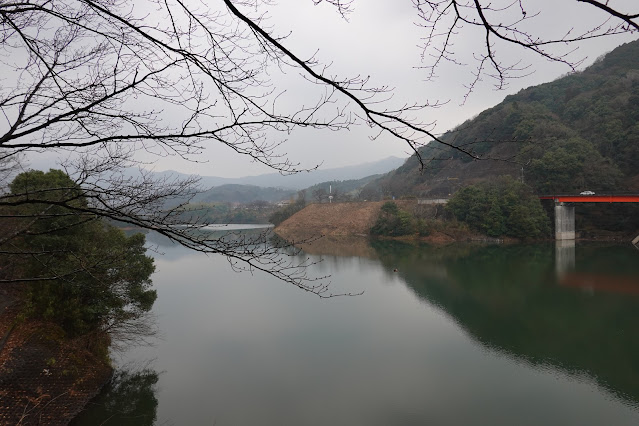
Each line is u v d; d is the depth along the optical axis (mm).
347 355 16375
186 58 2463
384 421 11500
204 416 11875
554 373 14531
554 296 24922
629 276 29734
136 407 12430
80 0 2291
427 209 62438
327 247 53062
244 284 30547
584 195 48344
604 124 57625
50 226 11078
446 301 24688
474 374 14469
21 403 11125
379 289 28219
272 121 2570
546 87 78812
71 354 13672
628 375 14281
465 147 2584
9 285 16797
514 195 52531
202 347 17391
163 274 35562
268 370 14992
